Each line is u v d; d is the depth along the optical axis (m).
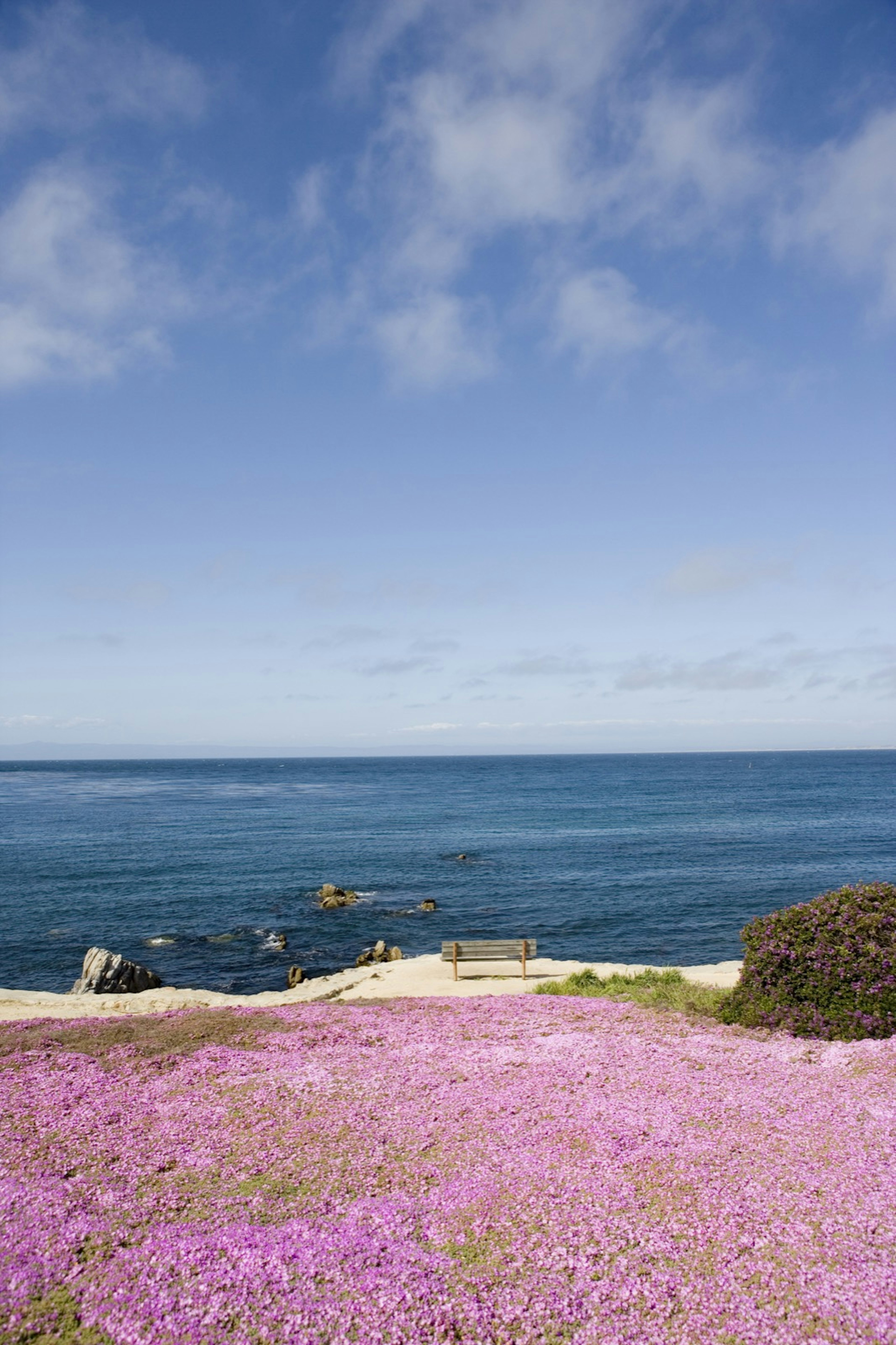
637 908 45.78
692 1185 8.00
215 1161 9.05
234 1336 5.95
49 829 86.06
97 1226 7.53
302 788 180.88
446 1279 6.66
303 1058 13.04
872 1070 11.63
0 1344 5.79
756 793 148.50
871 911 15.17
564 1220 7.46
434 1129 9.78
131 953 37.31
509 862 62.56
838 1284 6.31
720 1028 14.95
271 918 44.16
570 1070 12.04
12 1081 11.75
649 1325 6.07
